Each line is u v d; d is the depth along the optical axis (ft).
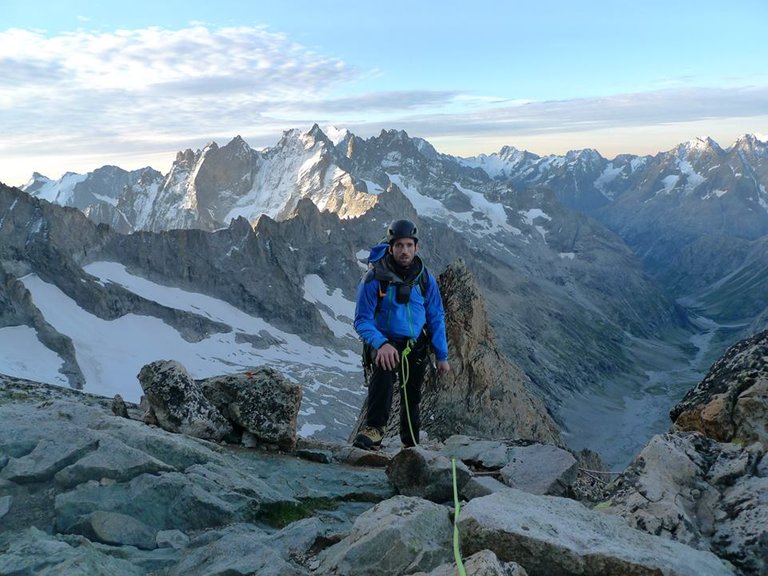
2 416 12.75
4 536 9.45
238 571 8.66
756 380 12.41
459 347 26.12
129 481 11.21
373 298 14.55
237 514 10.96
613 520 9.37
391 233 14.60
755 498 10.07
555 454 15.19
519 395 26.13
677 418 13.25
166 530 10.30
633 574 7.80
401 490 13.09
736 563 9.30
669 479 10.73
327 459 15.90
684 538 9.55
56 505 10.28
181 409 15.30
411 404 15.38
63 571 7.76
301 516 11.92
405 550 8.84
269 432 15.84
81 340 331.98
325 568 9.02
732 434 12.23
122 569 8.78
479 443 16.71
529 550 8.18
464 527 8.62
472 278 27.32
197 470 11.93
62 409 13.55
